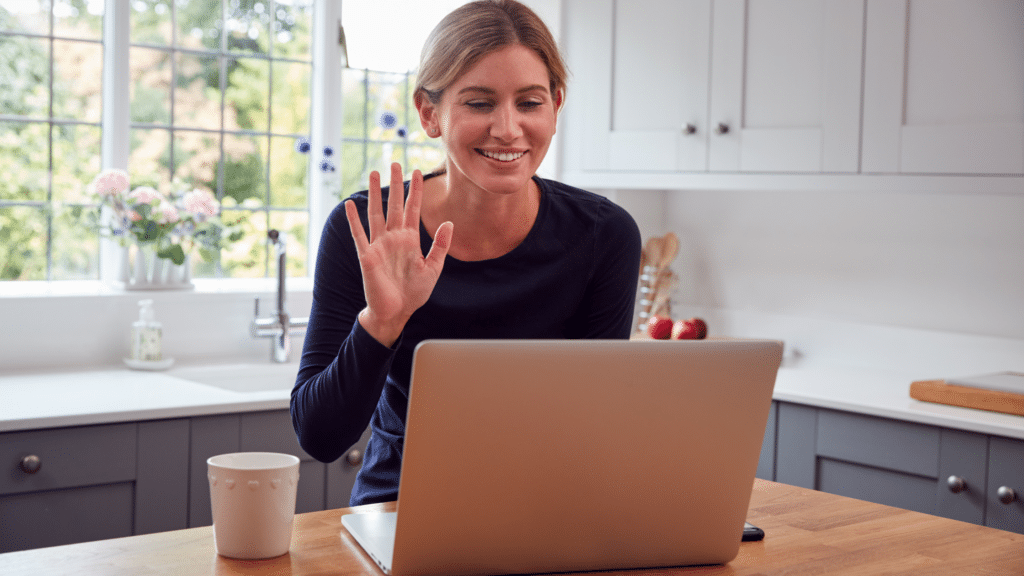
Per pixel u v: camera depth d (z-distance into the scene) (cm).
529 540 93
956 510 218
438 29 124
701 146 294
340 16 323
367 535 102
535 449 90
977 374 277
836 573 98
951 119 243
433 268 105
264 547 96
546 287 134
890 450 230
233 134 313
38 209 283
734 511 99
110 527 216
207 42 306
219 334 295
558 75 124
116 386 243
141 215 280
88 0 286
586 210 138
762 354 94
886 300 301
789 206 325
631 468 93
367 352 105
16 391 232
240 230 316
